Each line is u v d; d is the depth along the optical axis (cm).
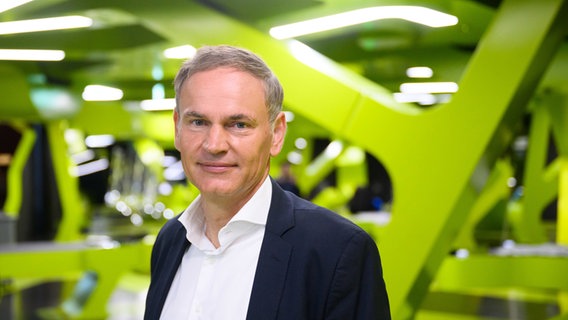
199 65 189
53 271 870
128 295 1171
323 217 194
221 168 189
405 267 498
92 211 2678
